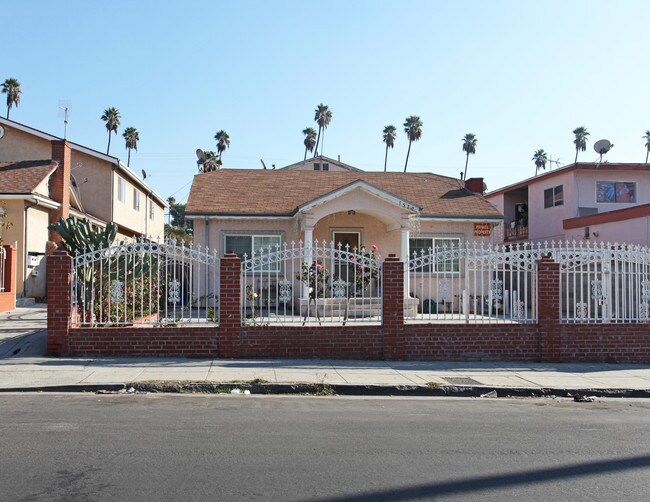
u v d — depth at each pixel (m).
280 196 23.38
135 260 12.99
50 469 5.59
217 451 6.28
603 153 25.45
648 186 26.17
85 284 12.43
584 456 6.44
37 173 22.94
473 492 5.25
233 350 11.98
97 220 26.81
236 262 12.07
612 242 21.62
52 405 8.45
